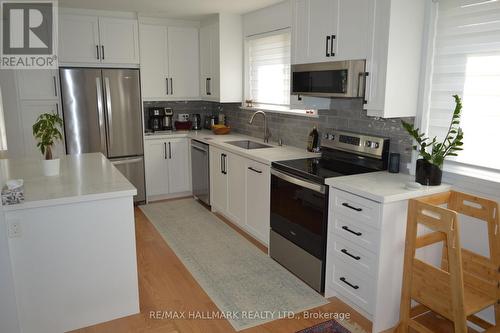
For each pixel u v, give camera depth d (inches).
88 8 173.8
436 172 96.7
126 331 95.4
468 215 91.4
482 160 96.4
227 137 190.5
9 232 85.6
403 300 92.3
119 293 99.7
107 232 95.7
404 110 106.2
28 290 89.8
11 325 89.0
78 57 177.2
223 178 168.4
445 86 102.4
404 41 101.5
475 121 96.7
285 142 166.9
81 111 177.0
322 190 106.3
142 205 196.4
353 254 100.2
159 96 200.5
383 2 99.3
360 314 102.5
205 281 120.0
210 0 155.6
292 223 121.3
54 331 94.1
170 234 157.3
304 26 127.5
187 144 205.5
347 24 110.6
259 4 161.2
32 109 170.9
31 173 111.7
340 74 111.5
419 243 90.1
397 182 102.0
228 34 185.0
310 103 134.6
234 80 190.7
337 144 129.7
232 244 147.7
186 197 210.8
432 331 88.1
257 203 141.5
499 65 90.4
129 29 185.8
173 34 198.7
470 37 95.6
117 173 112.2
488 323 88.7
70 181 103.0
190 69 206.5
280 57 163.0
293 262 123.0
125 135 188.2
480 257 88.1
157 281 119.9
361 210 95.7
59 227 90.4
